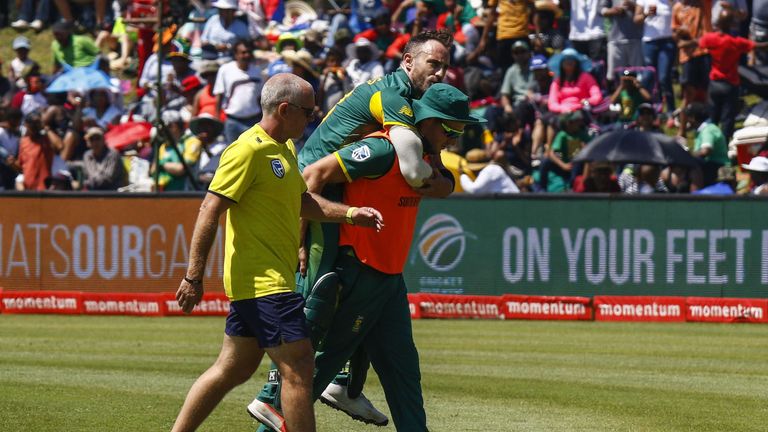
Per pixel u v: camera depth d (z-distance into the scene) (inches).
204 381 767.1
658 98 2417.6
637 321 1903.3
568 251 1948.8
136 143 2480.3
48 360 1403.8
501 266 1967.3
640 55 2426.2
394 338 848.9
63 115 2539.4
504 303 1942.7
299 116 757.9
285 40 2682.1
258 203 745.6
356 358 898.7
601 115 2342.5
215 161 2239.2
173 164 2321.6
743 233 1894.7
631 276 1934.1
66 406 1063.6
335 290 824.3
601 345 1595.7
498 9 2544.3
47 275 2057.1
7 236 2063.2
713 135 2214.6
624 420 1026.1
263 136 754.2
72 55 2918.3
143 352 1493.6
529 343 1616.6
